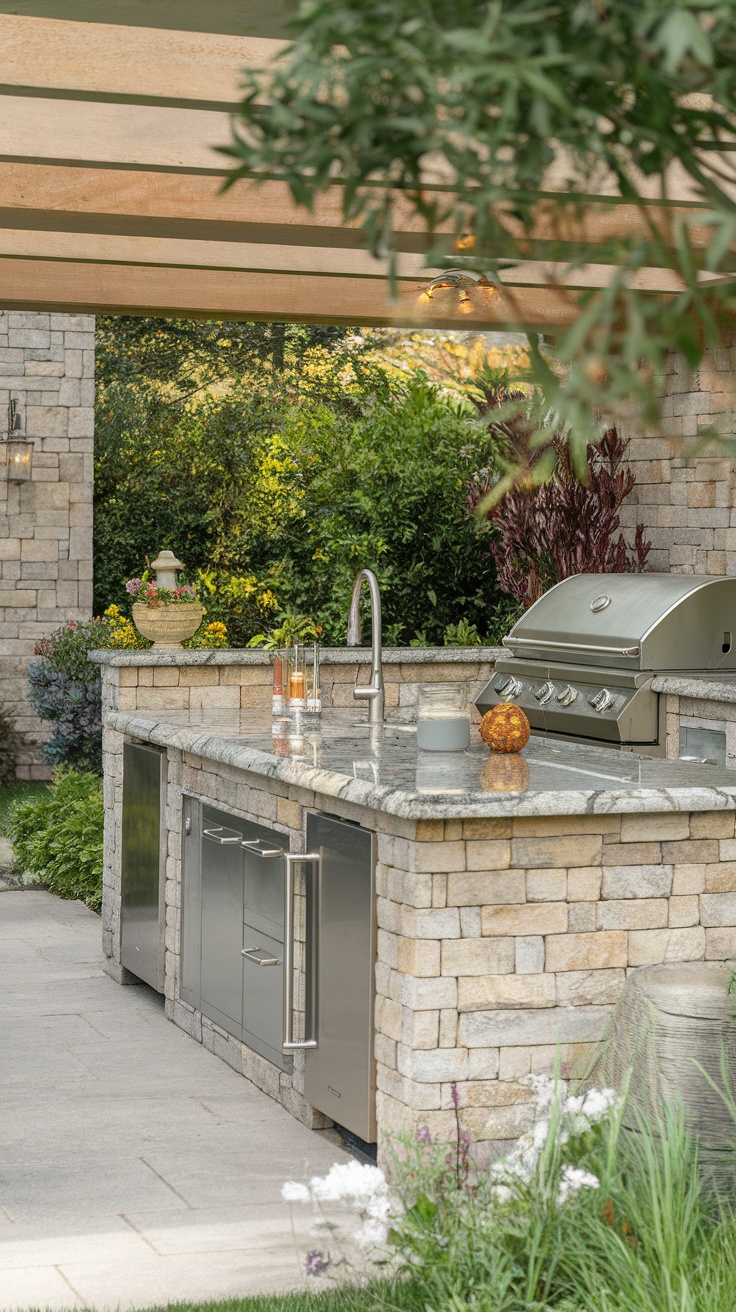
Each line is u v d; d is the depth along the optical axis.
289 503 12.45
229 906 5.30
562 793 3.88
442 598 11.04
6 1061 5.36
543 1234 3.10
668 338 1.04
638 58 1.04
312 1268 3.22
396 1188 3.66
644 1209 3.12
